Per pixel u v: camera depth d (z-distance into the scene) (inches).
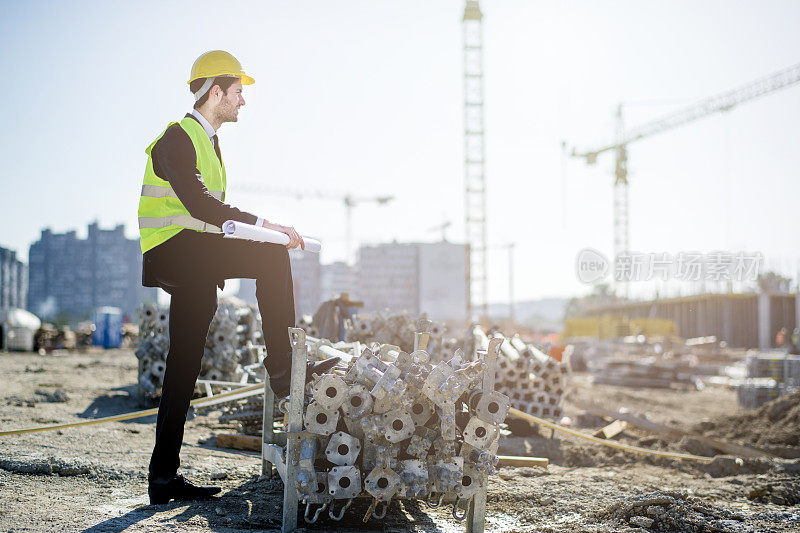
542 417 342.3
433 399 123.7
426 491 128.4
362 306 459.8
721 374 1120.8
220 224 132.1
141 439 249.8
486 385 128.4
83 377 542.6
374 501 130.3
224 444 249.4
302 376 129.8
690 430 392.8
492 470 128.6
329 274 6865.2
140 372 392.2
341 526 137.5
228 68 145.6
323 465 137.4
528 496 187.0
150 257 143.4
